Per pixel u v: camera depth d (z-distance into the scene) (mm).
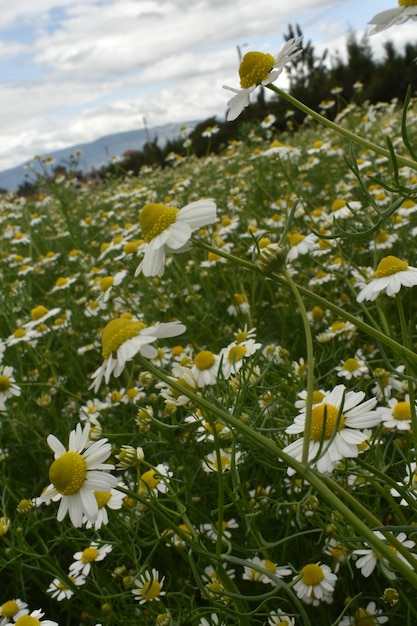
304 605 187
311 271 406
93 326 450
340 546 171
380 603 172
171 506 210
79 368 361
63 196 710
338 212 376
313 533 205
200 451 250
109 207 832
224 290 443
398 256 371
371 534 98
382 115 869
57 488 133
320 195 547
